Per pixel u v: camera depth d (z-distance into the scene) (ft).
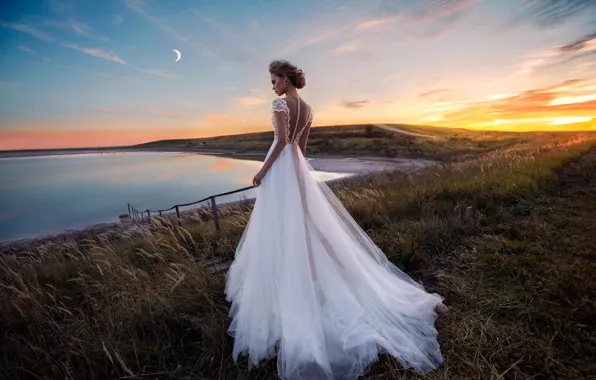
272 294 8.21
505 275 10.69
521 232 13.73
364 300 8.41
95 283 13.41
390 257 12.67
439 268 11.90
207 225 23.09
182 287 11.43
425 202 19.25
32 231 49.06
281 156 8.96
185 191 81.30
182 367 8.00
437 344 7.64
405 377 6.78
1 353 8.97
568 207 16.61
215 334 8.61
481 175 26.25
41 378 7.70
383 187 30.14
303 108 9.11
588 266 10.43
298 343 7.21
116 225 41.14
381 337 7.25
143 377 7.72
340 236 9.08
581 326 7.74
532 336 7.77
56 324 9.54
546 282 9.78
